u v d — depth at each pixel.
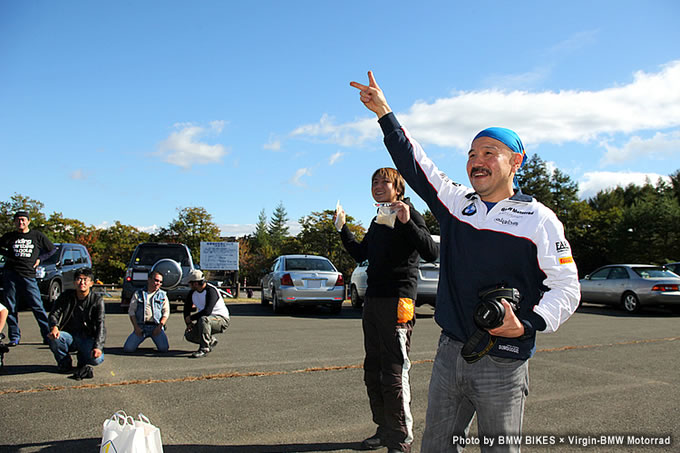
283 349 7.14
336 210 3.88
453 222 2.18
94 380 5.12
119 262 39.22
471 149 2.16
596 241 43.09
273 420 3.97
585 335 8.82
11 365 5.77
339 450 3.40
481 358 1.99
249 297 18.67
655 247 35.34
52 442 3.44
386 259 3.32
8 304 6.95
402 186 3.47
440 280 2.21
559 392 4.87
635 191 59.22
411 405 4.45
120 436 2.58
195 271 6.82
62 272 12.88
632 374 5.64
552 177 54.22
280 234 94.94
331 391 4.81
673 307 13.78
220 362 6.16
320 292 12.28
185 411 4.16
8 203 36.41
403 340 3.27
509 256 1.96
